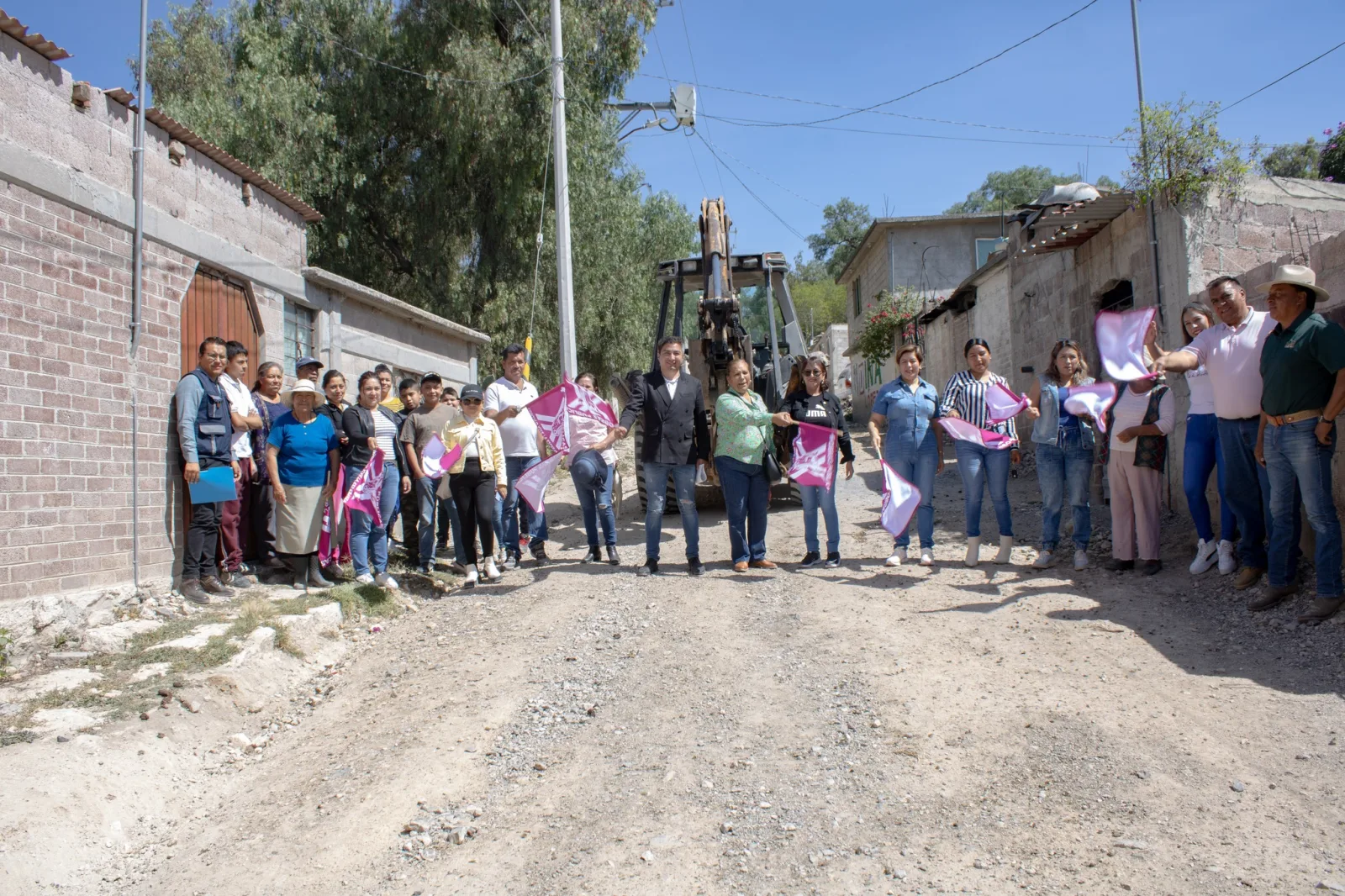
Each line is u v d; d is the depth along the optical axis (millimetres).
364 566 7062
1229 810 3361
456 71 16125
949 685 4691
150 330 6414
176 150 6863
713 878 3189
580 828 3594
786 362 11406
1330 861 3016
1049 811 3453
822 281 66312
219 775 4344
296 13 17047
